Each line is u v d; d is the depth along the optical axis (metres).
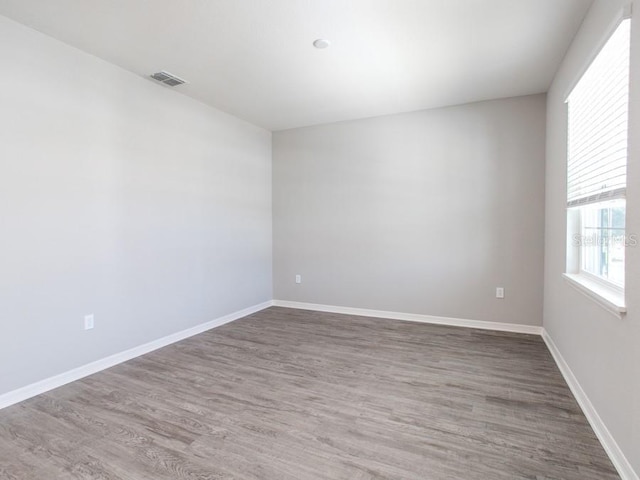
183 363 3.10
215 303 4.22
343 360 3.15
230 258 4.46
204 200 4.04
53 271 2.63
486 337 3.74
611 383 1.81
